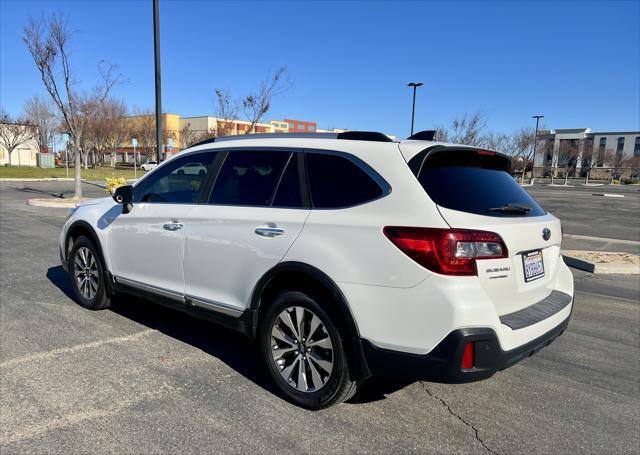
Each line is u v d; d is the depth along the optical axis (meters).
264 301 3.40
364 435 2.88
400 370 2.73
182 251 3.85
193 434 2.82
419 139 3.43
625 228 15.36
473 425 3.06
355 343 2.86
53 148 64.44
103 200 5.09
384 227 2.77
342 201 3.02
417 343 2.65
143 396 3.25
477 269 2.65
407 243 2.67
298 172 3.31
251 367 3.79
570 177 99.38
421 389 3.54
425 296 2.62
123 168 56.22
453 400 3.38
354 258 2.84
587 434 3.00
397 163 2.91
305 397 3.15
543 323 2.97
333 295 2.91
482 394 3.50
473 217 2.75
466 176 3.10
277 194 3.36
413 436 2.90
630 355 4.38
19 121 56.50
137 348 4.08
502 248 2.79
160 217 4.05
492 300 2.77
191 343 4.24
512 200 3.22
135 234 4.29
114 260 4.57
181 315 4.99
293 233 3.13
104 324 4.62
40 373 3.53
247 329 3.45
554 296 3.41
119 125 56.53
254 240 3.32
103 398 3.21
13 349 3.94
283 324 3.28
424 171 2.88
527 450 2.80
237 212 3.48
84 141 49.25
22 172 37.53
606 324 5.29
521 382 3.74
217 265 3.59
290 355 3.27
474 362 2.58
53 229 10.50
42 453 2.59
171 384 3.45
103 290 4.80
